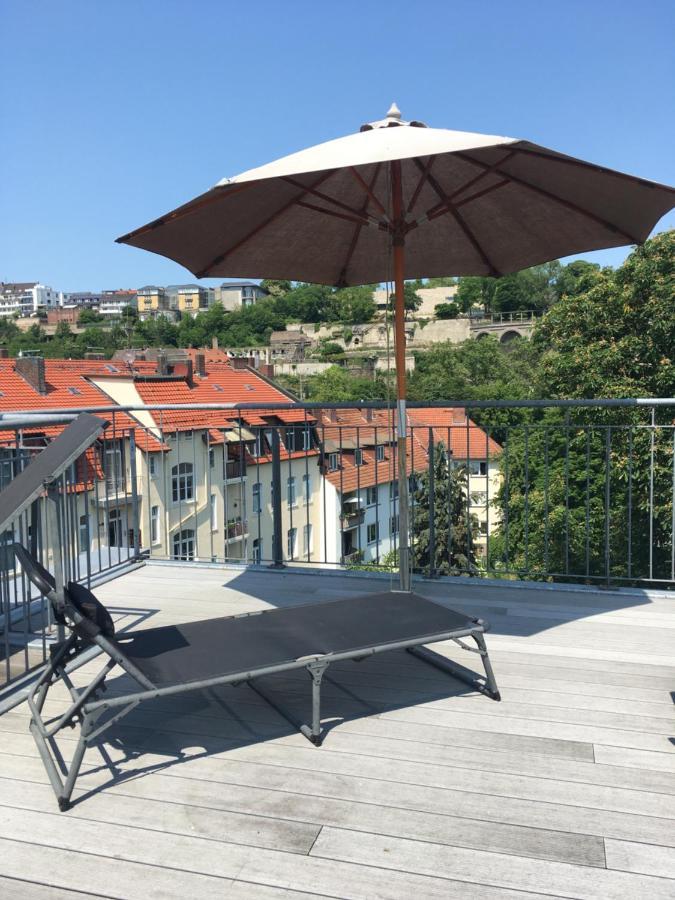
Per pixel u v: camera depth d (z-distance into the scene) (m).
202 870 1.65
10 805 1.95
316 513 19.38
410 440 4.48
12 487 2.14
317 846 1.74
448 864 1.67
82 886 1.60
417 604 2.84
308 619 2.65
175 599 3.99
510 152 2.90
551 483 16.84
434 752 2.23
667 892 1.56
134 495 4.90
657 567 15.16
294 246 3.93
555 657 3.04
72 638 2.15
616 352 16.33
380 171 3.37
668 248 16.73
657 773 2.09
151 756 2.22
